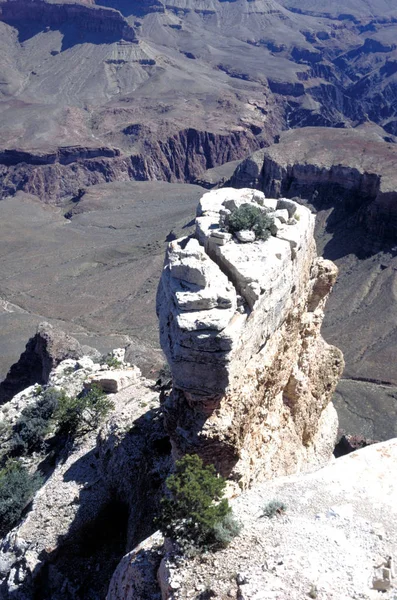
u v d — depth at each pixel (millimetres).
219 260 27266
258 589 19203
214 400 24500
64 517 33375
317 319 36469
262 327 26375
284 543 21172
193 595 19891
